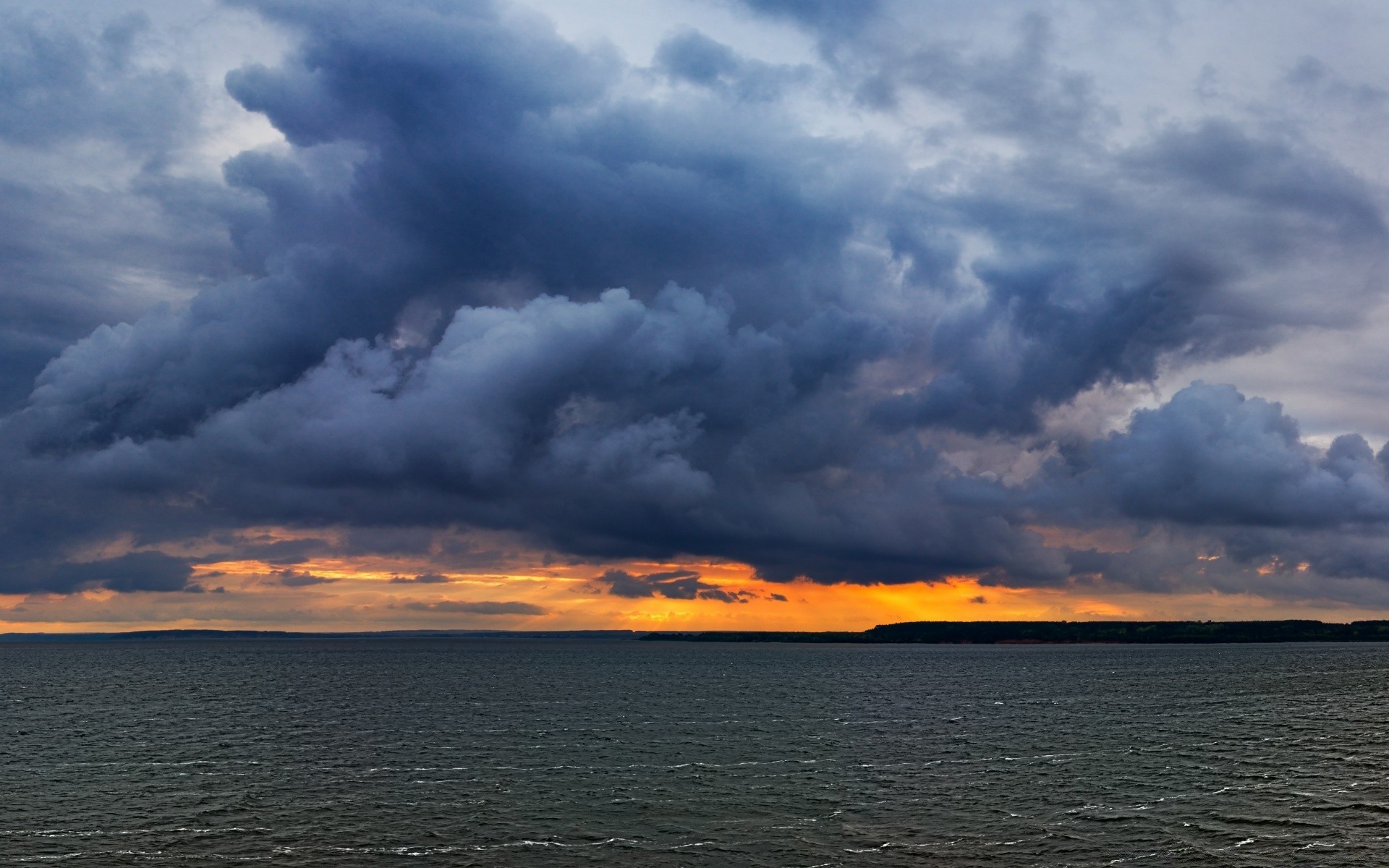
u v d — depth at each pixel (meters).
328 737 79.12
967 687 142.88
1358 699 116.62
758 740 77.50
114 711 102.38
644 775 60.72
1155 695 124.12
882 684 151.62
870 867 40.38
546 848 43.28
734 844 43.84
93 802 52.66
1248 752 69.81
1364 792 54.38
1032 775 60.31
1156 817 48.53
